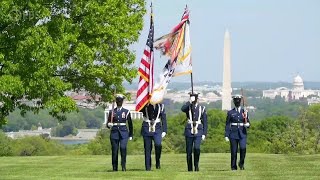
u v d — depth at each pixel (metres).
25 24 48.91
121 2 59.84
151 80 41.25
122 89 62.94
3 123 53.91
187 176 36.41
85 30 57.22
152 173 38.31
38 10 49.31
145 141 40.91
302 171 38.81
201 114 40.25
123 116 40.34
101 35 58.00
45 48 48.31
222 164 46.12
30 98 51.19
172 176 36.50
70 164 48.25
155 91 40.97
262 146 126.19
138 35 61.75
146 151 41.00
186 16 42.66
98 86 61.97
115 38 58.19
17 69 47.97
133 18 60.91
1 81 47.22
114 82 61.09
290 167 41.75
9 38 48.62
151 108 40.75
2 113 53.59
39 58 47.97
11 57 48.28
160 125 41.00
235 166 41.19
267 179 34.53
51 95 51.12
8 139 125.75
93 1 56.09
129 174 37.91
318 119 116.56
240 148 40.97
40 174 39.47
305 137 108.38
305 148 106.19
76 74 60.34
